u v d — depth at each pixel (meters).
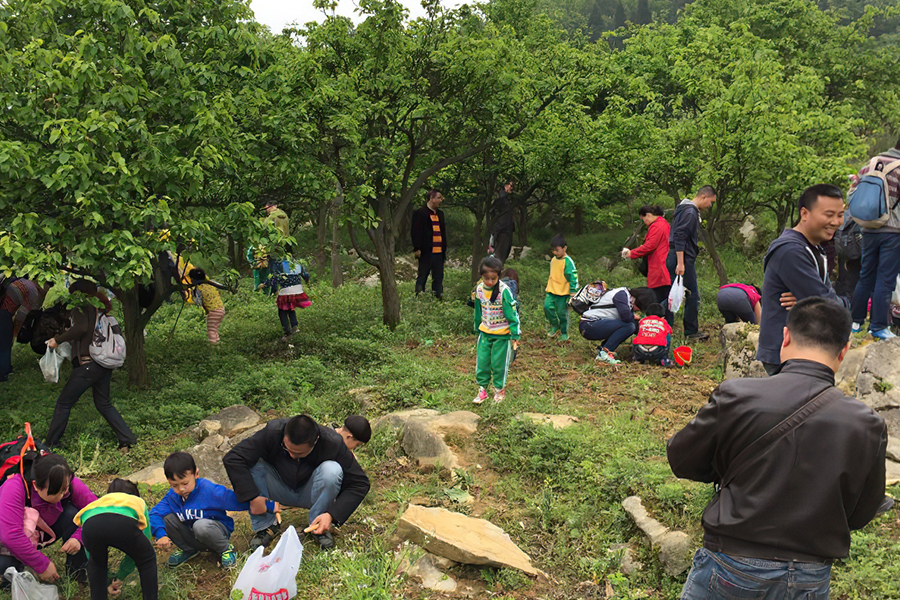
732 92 11.53
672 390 7.47
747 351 7.24
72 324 6.71
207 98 7.86
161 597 4.28
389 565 4.43
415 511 4.84
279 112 8.57
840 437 2.30
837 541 2.33
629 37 21.08
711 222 12.68
